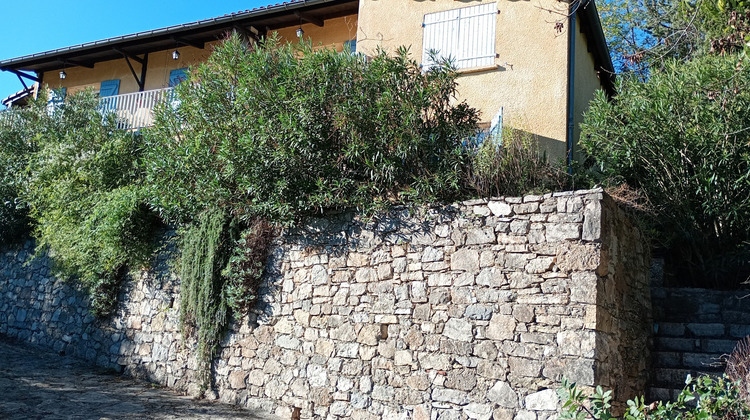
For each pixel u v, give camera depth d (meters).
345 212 7.88
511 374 6.26
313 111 7.69
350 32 13.16
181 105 9.05
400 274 7.26
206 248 8.81
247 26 13.85
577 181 8.36
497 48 9.81
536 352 6.17
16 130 13.99
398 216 7.43
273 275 8.38
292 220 8.06
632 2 15.05
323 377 7.56
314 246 8.05
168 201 9.06
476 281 6.71
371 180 7.57
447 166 7.31
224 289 8.55
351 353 7.41
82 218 10.89
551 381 6.00
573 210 6.30
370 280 7.48
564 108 9.20
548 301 6.22
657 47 8.91
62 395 8.07
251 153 7.83
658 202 8.40
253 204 8.26
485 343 6.49
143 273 10.14
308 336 7.83
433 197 7.17
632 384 6.72
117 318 10.36
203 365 8.59
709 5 8.75
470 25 10.08
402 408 6.88
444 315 6.84
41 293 12.34
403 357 7.01
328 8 12.82
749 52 6.56
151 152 9.20
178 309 9.38
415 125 7.32
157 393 8.62
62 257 11.51
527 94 9.47
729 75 7.53
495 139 7.69
